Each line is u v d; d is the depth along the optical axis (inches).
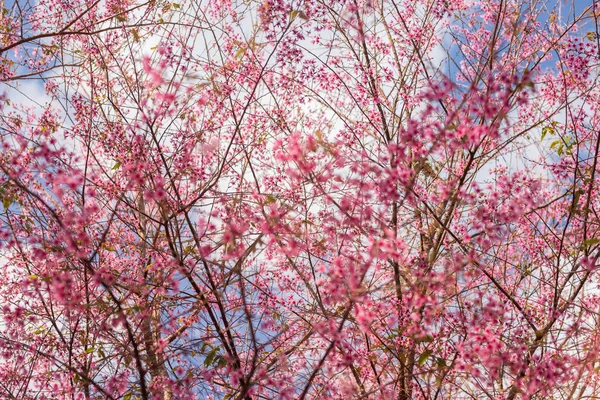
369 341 232.5
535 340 207.2
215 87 221.5
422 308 205.3
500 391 220.7
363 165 164.9
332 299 161.2
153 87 191.6
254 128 255.3
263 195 193.3
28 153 217.0
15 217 227.1
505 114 157.9
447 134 156.9
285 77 254.8
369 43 278.8
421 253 229.1
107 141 238.7
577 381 191.3
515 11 249.1
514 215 188.2
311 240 192.1
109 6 261.1
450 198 197.3
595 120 262.8
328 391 212.5
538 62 225.3
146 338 204.5
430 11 276.7
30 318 234.4
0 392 230.4
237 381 188.4
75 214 174.2
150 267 223.3
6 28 254.2
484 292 215.5
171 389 214.8
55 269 198.1
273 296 225.3
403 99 263.0
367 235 176.6
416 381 218.2
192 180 217.6
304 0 230.7
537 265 249.1
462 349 181.3
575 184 216.8
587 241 203.5
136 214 253.6
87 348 231.3
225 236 178.7
